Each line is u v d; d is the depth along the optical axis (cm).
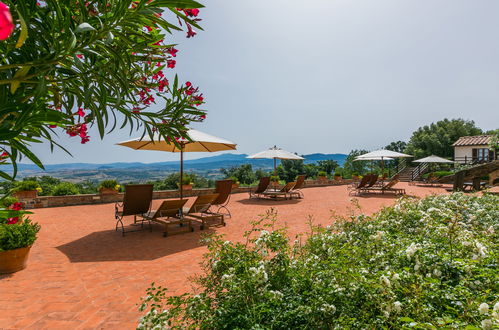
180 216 660
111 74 143
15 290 323
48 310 279
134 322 258
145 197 618
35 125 139
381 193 1452
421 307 150
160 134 189
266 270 205
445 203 484
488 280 175
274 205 1036
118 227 666
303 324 165
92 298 304
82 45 124
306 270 208
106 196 1085
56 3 118
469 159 2547
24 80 111
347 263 212
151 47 167
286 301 183
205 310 177
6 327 249
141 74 184
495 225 358
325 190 1628
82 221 734
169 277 362
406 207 419
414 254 211
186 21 146
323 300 167
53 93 147
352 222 366
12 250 373
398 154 1628
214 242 235
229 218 778
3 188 129
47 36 118
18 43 66
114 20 127
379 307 156
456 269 196
